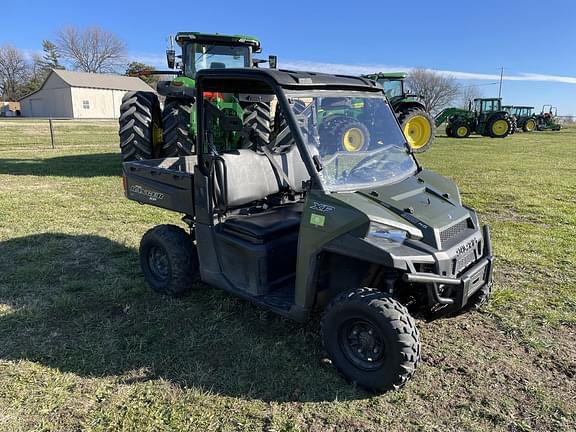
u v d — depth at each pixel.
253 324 3.29
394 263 2.32
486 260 2.83
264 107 6.19
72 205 6.48
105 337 3.12
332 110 2.92
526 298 3.71
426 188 2.99
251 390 2.59
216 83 3.17
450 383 2.67
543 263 4.46
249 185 3.37
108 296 3.71
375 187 2.84
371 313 2.43
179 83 7.30
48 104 51.91
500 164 11.42
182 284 3.59
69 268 4.25
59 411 2.42
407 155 3.32
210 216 3.21
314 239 2.63
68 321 3.33
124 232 5.29
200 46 8.02
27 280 3.99
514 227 5.66
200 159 3.21
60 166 10.05
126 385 2.63
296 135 2.71
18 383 2.63
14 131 21.67
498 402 2.51
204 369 2.78
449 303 2.55
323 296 2.85
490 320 3.38
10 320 3.33
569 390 2.62
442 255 2.46
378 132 3.19
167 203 3.56
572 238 5.23
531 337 3.15
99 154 12.51
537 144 18.77
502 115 23.64
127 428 2.31
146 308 3.52
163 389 2.60
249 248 3.00
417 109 13.73
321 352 2.95
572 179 9.10
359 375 2.57
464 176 9.40
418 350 2.44
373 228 2.46
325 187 2.68
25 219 5.75
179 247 3.57
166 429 2.30
